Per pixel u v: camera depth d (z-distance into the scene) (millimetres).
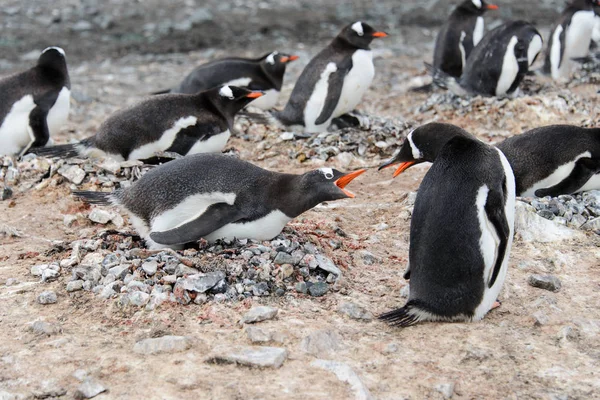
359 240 11805
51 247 11562
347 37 17625
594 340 9070
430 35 30750
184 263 10086
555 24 23031
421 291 9148
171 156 14445
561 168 12648
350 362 8523
